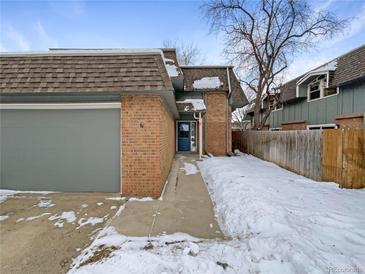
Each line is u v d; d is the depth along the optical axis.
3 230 3.91
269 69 17.00
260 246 3.02
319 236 3.31
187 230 3.89
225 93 14.82
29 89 5.15
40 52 5.59
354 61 12.08
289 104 18.62
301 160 7.89
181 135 15.92
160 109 5.76
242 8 16.69
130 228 3.95
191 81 15.09
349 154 5.99
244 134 16.09
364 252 2.90
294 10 15.57
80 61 5.48
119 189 5.85
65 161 5.91
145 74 5.31
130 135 5.68
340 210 4.36
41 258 3.09
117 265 2.75
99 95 5.59
